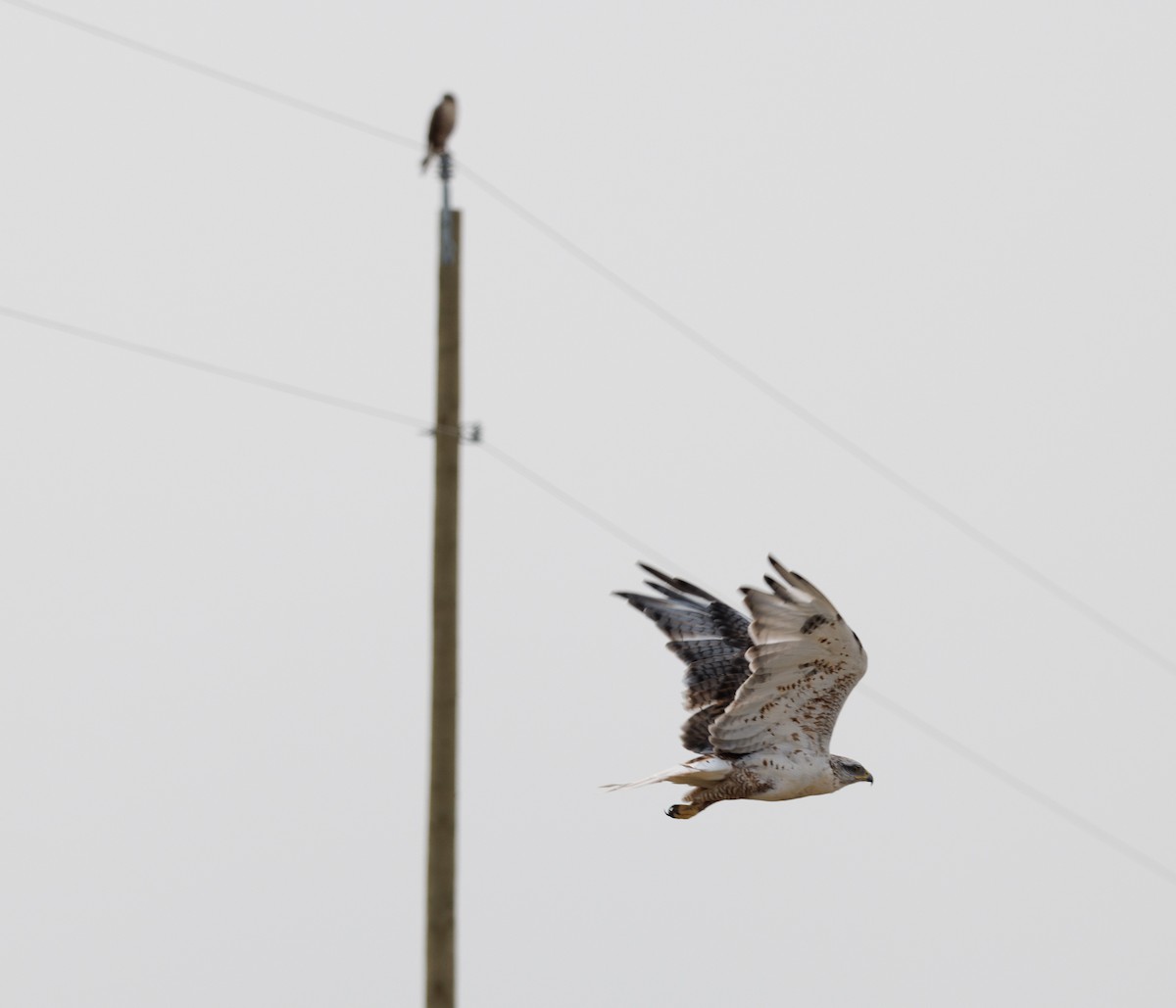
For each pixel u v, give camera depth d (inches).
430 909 783.7
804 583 608.7
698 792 645.3
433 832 787.4
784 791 642.8
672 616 712.4
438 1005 780.0
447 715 792.3
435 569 799.7
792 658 629.9
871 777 651.5
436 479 802.2
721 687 695.7
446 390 808.9
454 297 812.0
